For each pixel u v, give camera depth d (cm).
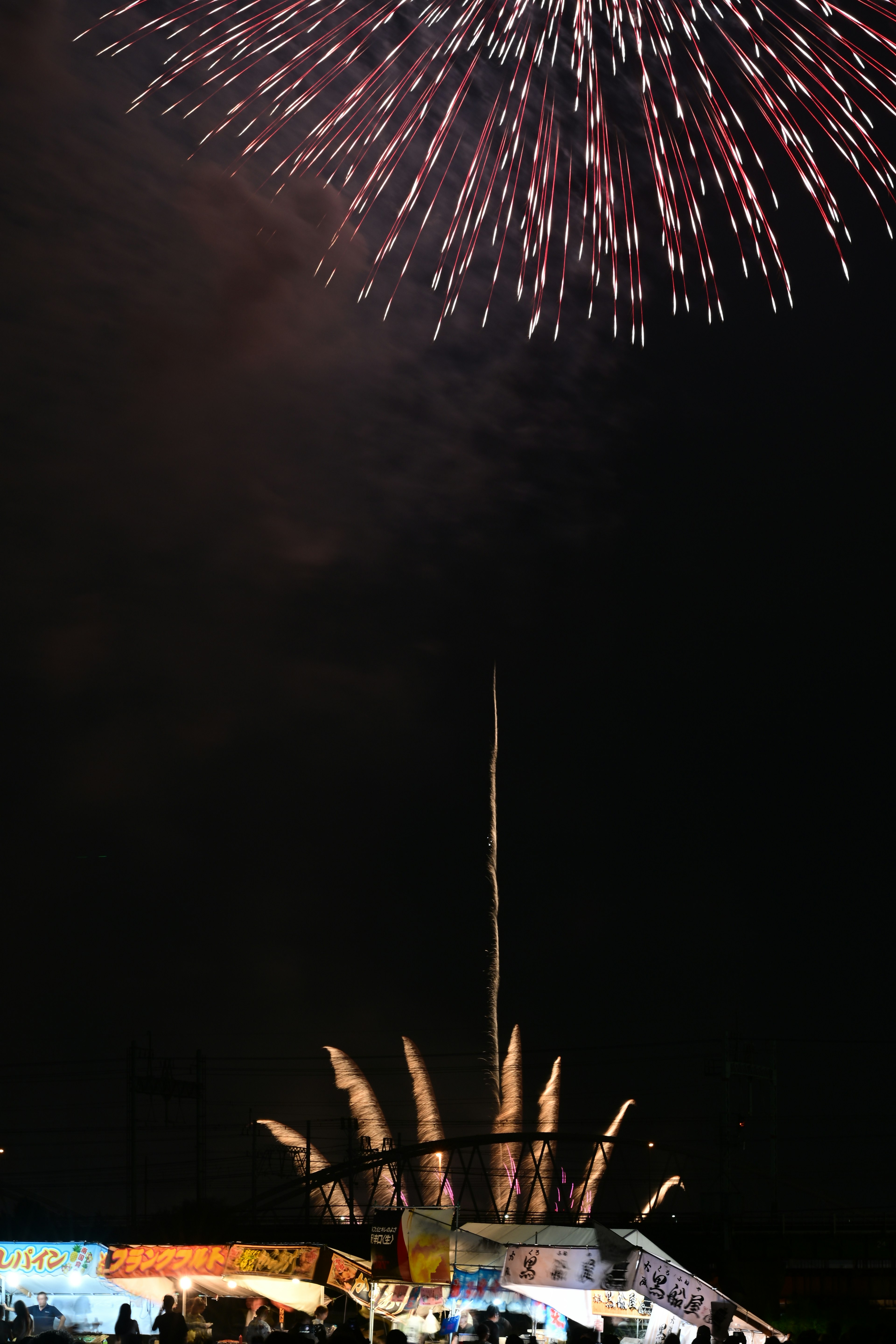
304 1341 2902
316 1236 10194
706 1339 3272
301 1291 4306
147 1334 4228
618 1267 3628
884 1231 8719
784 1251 8800
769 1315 8594
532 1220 9344
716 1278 3944
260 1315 4000
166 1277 4212
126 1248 4253
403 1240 3594
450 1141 10725
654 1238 9069
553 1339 4212
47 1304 4325
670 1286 3584
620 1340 3247
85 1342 4159
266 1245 4178
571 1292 4025
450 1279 3622
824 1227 8856
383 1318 4262
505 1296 4016
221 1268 4194
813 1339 3341
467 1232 4088
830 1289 8550
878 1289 8431
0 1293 4303
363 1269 4103
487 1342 3412
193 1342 3988
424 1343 4038
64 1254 4272
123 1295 4531
